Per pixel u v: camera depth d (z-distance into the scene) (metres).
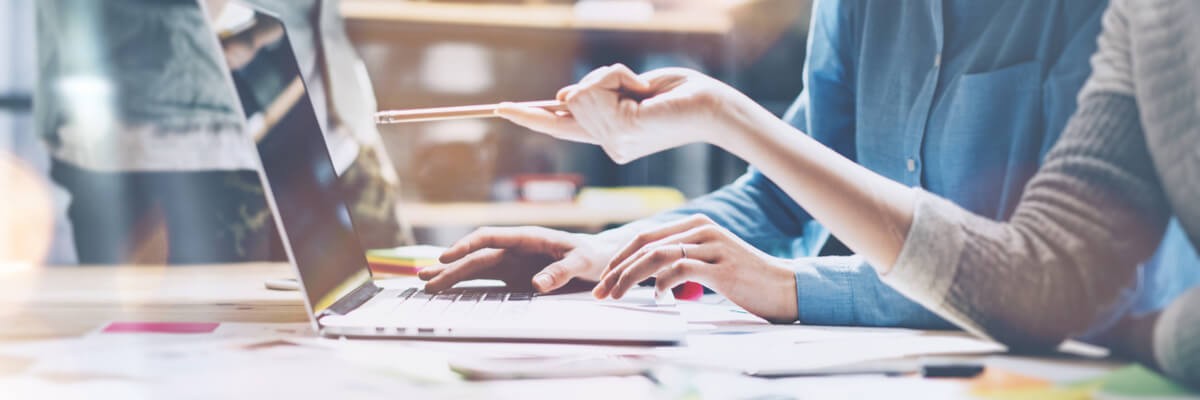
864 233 0.63
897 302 0.78
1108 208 0.62
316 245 0.73
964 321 0.63
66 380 0.51
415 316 0.71
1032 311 0.61
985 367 0.56
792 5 2.67
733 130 0.65
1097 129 0.64
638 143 0.69
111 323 0.74
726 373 0.53
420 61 2.54
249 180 1.95
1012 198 0.91
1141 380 0.52
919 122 0.98
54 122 2.11
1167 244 0.72
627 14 2.62
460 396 0.47
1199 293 0.54
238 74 0.66
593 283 0.93
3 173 2.18
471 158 2.54
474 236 0.94
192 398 0.46
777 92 2.71
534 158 2.57
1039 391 0.49
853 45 1.12
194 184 1.98
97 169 2.06
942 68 0.98
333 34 1.79
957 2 0.97
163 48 2.00
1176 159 0.62
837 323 0.80
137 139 2.01
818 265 0.83
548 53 2.63
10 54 2.34
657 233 0.84
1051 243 0.62
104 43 2.02
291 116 0.79
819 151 0.65
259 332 0.69
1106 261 0.62
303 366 0.55
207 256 1.97
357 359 0.58
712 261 0.80
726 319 0.82
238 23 0.70
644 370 0.54
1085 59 0.84
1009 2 0.93
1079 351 0.62
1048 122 0.88
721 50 2.71
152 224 2.02
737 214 1.11
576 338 0.65
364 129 1.72
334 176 0.90
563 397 0.47
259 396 0.47
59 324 0.73
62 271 1.22
